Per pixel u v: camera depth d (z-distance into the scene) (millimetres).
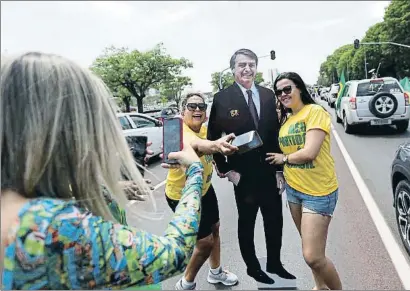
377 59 52750
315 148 2316
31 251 856
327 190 2387
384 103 10734
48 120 922
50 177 943
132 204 1260
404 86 18484
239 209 2773
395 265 3135
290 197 2582
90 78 1000
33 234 857
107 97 1030
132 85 25281
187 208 1134
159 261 957
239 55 2621
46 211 877
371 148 8977
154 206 1236
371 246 3557
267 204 2717
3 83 932
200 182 1243
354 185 5859
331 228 4059
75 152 945
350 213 4535
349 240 3705
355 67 54500
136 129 8195
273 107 2682
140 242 953
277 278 2684
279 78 2467
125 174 1094
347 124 11336
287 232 3682
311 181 2385
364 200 5027
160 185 5027
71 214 891
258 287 2658
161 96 26453
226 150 2197
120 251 917
